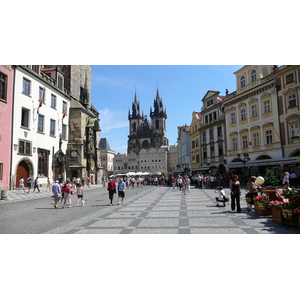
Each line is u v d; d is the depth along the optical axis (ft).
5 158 93.97
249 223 33.06
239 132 130.41
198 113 191.93
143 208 50.16
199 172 177.06
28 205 59.21
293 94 102.06
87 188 129.18
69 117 150.92
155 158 469.57
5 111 94.43
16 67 100.37
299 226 28.12
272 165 103.81
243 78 129.49
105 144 490.49
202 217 37.99
